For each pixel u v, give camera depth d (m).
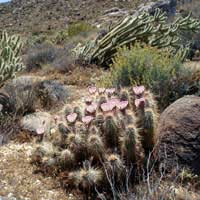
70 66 9.45
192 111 4.16
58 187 4.07
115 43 9.72
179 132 4.06
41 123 5.66
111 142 4.05
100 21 27.55
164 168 3.78
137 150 3.96
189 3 23.28
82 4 37.94
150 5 19.16
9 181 4.18
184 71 5.84
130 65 5.99
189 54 9.89
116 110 4.13
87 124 4.13
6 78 7.11
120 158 3.92
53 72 9.34
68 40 17.39
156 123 4.33
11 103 6.36
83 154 4.12
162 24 10.17
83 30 20.03
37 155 4.53
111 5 34.69
